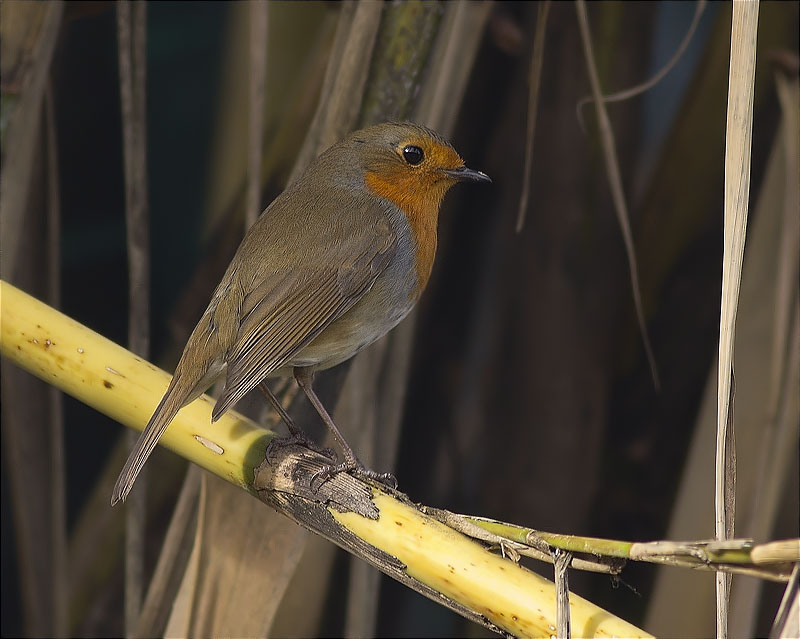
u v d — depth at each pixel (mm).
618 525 2615
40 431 2594
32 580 2596
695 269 2617
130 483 2502
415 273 2574
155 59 2719
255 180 2545
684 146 2613
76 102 2705
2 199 2533
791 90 2572
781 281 2555
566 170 2619
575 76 2621
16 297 2514
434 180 2574
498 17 2627
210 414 2518
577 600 2480
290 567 2533
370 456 2559
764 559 2453
